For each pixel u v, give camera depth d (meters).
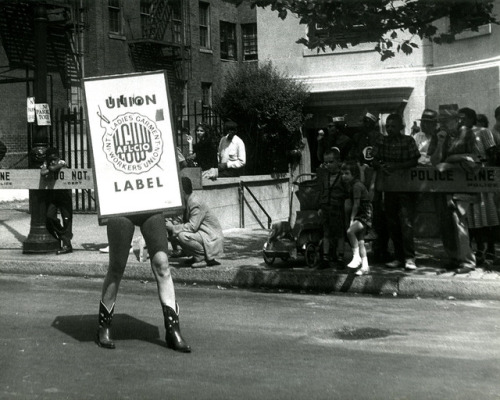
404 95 18.88
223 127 18.64
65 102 28.88
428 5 9.78
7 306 8.40
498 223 9.68
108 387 5.26
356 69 19.59
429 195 9.95
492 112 16.55
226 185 16.00
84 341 6.68
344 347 6.49
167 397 5.03
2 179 11.87
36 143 12.12
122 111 6.69
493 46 16.62
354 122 19.77
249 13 39.75
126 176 6.60
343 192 9.82
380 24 10.11
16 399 4.99
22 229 16.03
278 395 5.08
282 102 19.80
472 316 7.87
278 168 20.38
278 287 9.77
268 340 6.75
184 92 35.78
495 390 5.20
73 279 10.66
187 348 6.30
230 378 5.50
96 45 30.59
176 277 10.34
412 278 9.12
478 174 9.23
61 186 11.66
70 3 29.12
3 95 26.56
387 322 7.56
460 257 9.46
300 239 10.09
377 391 5.17
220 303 8.69
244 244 13.15
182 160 12.17
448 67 18.08
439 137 10.15
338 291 9.47
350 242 9.46
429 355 6.20
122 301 8.77
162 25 34.19
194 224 10.23
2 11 26.31
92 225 16.03
